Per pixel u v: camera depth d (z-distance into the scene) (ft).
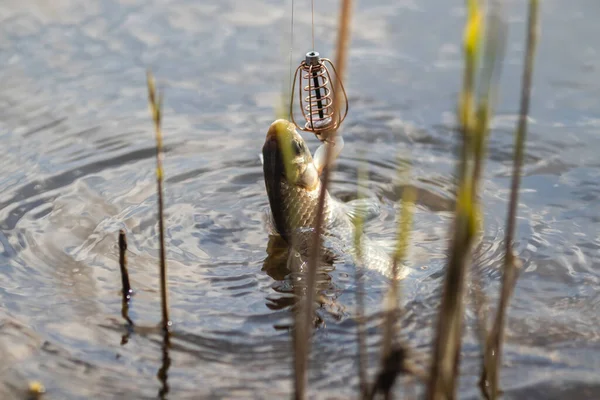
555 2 55.26
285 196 32.32
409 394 22.71
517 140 19.80
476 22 16.20
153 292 29.30
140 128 42.50
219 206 35.60
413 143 40.73
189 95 46.09
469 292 28.55
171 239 32.91
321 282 29.43
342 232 32.63
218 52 50.70
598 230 32.45
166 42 51.98
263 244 32.68
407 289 28.86
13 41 51.67
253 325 27.32
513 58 48.85
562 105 43.78
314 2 56.85
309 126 30.83
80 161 39.11
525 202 34.91
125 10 55.93
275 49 50.72
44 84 46.88
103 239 32.78
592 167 37.60
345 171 38.34
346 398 23.54
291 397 23.72
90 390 24.07
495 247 31.37
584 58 48.29
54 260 31.32
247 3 56.90
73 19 54.60
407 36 52.03
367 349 25.71
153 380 24.58
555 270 29.89
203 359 25.62
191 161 39.29
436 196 35.94
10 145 40.50
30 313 27.94
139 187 36.99
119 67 49.03
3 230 33.32
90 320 27.55
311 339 26.27
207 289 29.50
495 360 22.17
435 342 18.93
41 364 25.25
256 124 43.01
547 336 26.18
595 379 24.03
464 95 16.87
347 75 47.70
